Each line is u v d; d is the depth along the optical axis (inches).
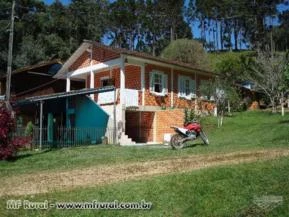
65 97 929.5
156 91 1098.1
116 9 3449.8
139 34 3582.7
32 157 674.2
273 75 1418.6
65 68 1197.1
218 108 1153.4
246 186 340.8
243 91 1737.2
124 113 973.2
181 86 1180.5
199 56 2044.8
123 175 434.3
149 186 352.2
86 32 2743.6
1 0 2268.7
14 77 1393.9
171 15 3580.2
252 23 3686.0
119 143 932.0
